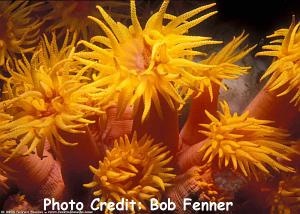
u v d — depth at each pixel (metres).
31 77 0.16
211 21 0.22
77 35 0.20
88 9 0.20
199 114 0.18
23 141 0.16
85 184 0.16
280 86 0.17
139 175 0.16
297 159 0.17
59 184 0.18
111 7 0.20
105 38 0.16
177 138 0.17
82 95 0.16
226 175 0.18
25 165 0.17
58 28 0.20
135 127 0.17
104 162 0.16
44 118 0.16
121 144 0.16
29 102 0.16
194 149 0.17
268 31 0.22
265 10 0.21
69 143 0.16
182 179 0.17
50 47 0.17
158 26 0.16
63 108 0.16
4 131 0.16
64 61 0.16
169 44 0.16
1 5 0.19
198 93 0.17
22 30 0.19
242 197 0.18
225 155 0.16
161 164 0.16
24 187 0.18
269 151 0.17
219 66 0.17
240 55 0.18
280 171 0.17
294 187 0.17
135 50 0.16
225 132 0.17
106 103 0.17
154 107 0.16
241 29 0.22
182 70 0.15
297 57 0.17
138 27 0.16
